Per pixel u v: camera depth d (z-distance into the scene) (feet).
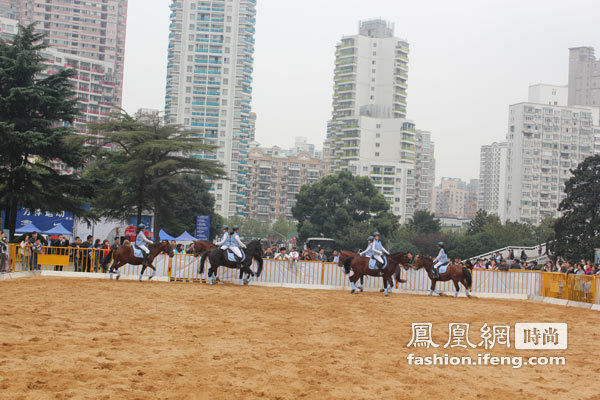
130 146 157.89
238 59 495.82
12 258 96.02
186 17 492.54
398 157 556.51
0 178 124.88
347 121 564.30
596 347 53.83
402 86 593.83
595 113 613.93
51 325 50.44
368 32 614.34
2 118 127.75
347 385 35.47
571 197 238.89
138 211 153.79
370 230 311.27
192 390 32.73
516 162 574.97
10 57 132.98
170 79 497.05
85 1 616.80
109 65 549.54
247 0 497.87
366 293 95.81
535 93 599.57
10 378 33.01
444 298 94.17
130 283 91.50
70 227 164.86
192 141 164.76
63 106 131.85
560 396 35.81
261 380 35.60
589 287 90.94
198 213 278.26
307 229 318.86
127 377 34.76
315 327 56.54
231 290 88.63
